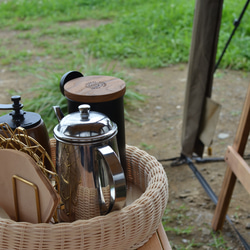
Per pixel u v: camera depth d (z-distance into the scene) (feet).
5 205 2.74
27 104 11.15
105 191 2.58
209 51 6.47
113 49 17.08
